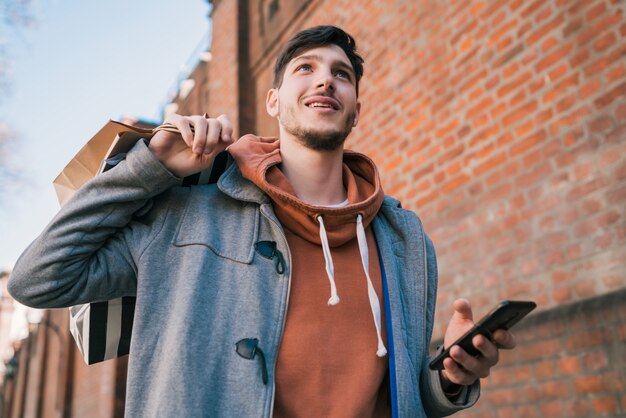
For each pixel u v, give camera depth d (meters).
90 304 1.43
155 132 1.35
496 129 3.23
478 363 1.24
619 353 2.46
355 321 1.33
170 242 1.34
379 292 1.41
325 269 1.38
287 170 1.54
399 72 4.03
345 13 4.75
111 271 1.33
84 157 1.41
